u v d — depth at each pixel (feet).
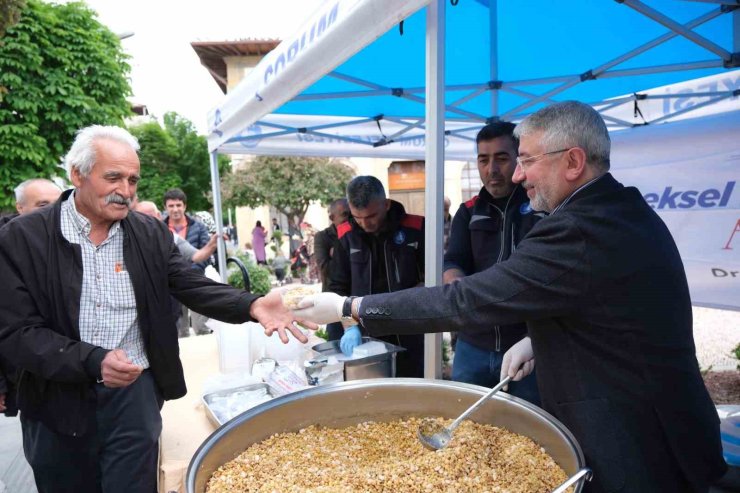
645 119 13.24
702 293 9.74
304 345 8.08
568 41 9.14
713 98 11.41
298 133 14.78
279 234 48.83
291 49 6.77
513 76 11.21
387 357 6.31
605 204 3.53
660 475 3.47
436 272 4.86
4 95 21.42
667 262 3.49
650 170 10.18
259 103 8.29
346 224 9.43
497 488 3.52
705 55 9.70
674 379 3.44
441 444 4.08
